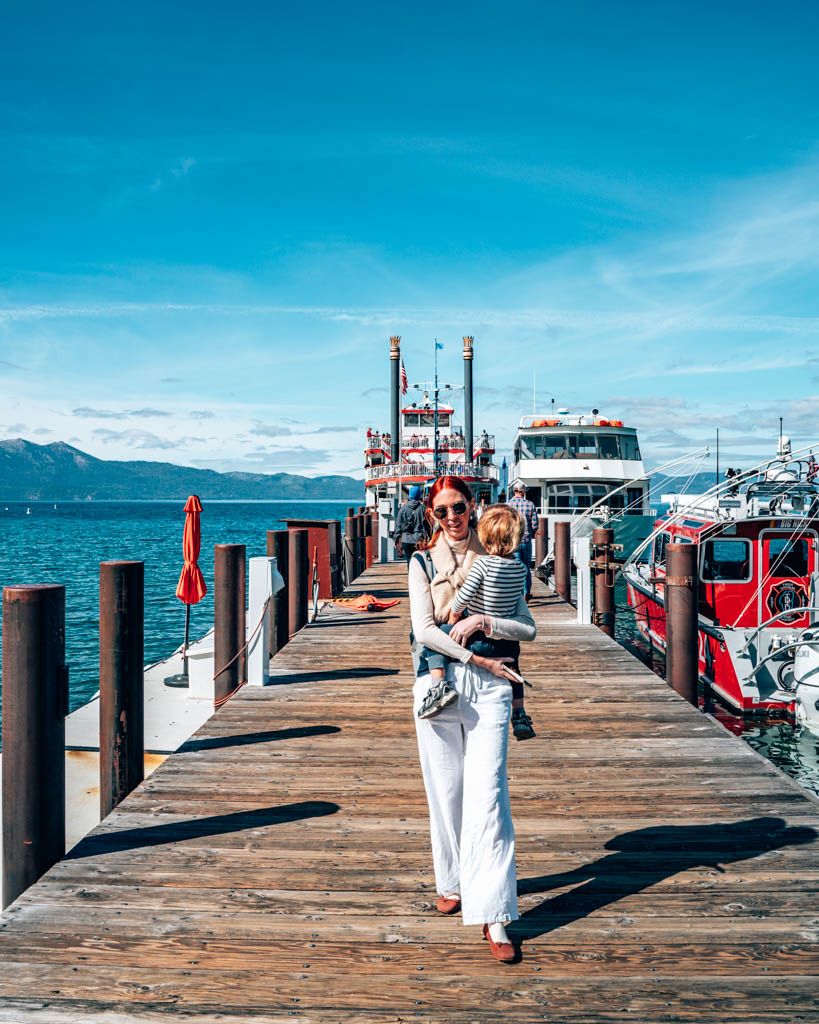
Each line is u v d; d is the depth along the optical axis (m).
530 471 26.31
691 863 3.74
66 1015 2.61
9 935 3.11
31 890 3.48
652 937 3.10
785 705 10.55
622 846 3.94
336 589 13.95
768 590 11.55
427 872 3.68
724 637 10.77
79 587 30.67
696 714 6.49
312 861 3.79
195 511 9.73
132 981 2.81
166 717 8.29
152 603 25.25
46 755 3.79
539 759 5.35
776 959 2.95
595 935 3.12
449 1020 2.62
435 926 3.20
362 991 2.77
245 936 3.12
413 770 5.11
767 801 4.55
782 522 11.42
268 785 4.84
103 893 3.46
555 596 14.15
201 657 8.96
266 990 2.77
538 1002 2.71
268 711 6.55
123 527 100.31
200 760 5.31
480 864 2.98
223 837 4.06
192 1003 2.69
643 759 5.35
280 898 3.43
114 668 4.80
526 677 7.81
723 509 13.09
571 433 26.55
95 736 7.55
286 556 10.31
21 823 3.74
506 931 3.15
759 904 3.35
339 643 9.57
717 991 2.77
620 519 24.06
